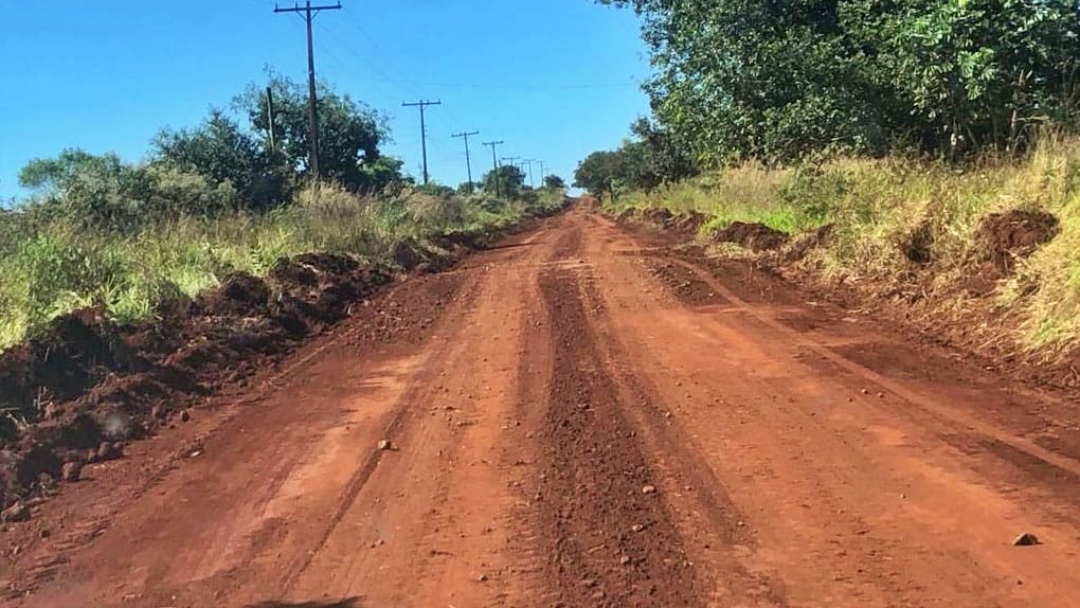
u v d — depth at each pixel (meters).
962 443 6.63
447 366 10.45
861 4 18.36
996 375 8.53
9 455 7.11
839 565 4.81
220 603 4.78
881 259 13.78
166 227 17.66
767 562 4.90
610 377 9.38
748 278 16.45
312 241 22.36
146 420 8.59
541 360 10.42
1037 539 4.96
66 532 5.93
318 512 6.02
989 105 15.21
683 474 6.35
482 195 82.00
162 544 5.62
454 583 4.85
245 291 13.98
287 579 5.02
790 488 5.97
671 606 4.45
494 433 7.58
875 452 6.56
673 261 20.19
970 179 13.76
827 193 18.55
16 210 16.59
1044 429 6.83
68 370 9.28
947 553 4.88
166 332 11.48
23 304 10.66
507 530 5.51
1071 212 10.64
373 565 5.14
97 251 13.41
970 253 11.84
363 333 13.28
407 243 26.58
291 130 48.22
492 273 20.69
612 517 5.63
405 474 6.68
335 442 7.61
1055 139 12.52
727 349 10.45
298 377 10.41
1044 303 9.32
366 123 49.94
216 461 7.29
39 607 4.83
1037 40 14.26
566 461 6.75
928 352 9.66
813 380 8.76
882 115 19.12
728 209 26.59
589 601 4.55
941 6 14.53
